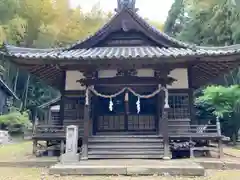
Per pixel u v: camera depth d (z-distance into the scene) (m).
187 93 9.77
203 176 6.27
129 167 6.45
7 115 20.58
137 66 8.88
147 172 6.41
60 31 28.66
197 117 17.69
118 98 10.22
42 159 8.45
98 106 10.13
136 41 10.80
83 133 8.52
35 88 30.66
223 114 16.06
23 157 9.26
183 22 28.72
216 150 9.84
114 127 9.99
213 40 21.34
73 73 10.27
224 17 19.77
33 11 25.19
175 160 7.79
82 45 10.45
